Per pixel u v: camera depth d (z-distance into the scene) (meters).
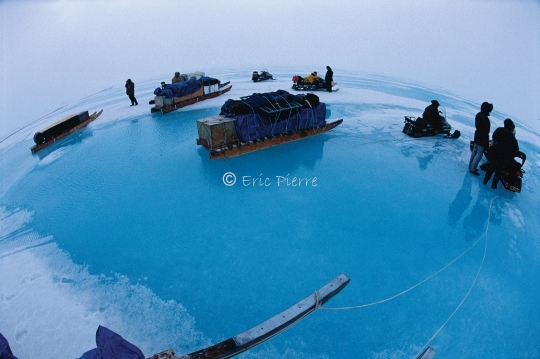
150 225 6.12
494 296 4.62
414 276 4.91
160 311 4.41
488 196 6.88
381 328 4.13
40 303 4.60
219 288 4.75
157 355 3.21
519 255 5.36
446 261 5.18
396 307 4.42
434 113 9.59
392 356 3.81
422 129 9.63
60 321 4.32
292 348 3.88
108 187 7.40
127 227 6.09
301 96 9.66
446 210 6.41
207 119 8.59
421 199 6.77
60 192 7.29
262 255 5.35
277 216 6.30
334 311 4.35
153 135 10.21
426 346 3.92
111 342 2.88
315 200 6.78
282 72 19.12
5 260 5.43
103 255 5.43
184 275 5.00
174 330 4.15
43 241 5.82
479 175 7.69
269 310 4.39
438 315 4.31
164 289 4.76
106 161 8.61
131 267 5.17
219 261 5.25
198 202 6.77
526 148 9.17
